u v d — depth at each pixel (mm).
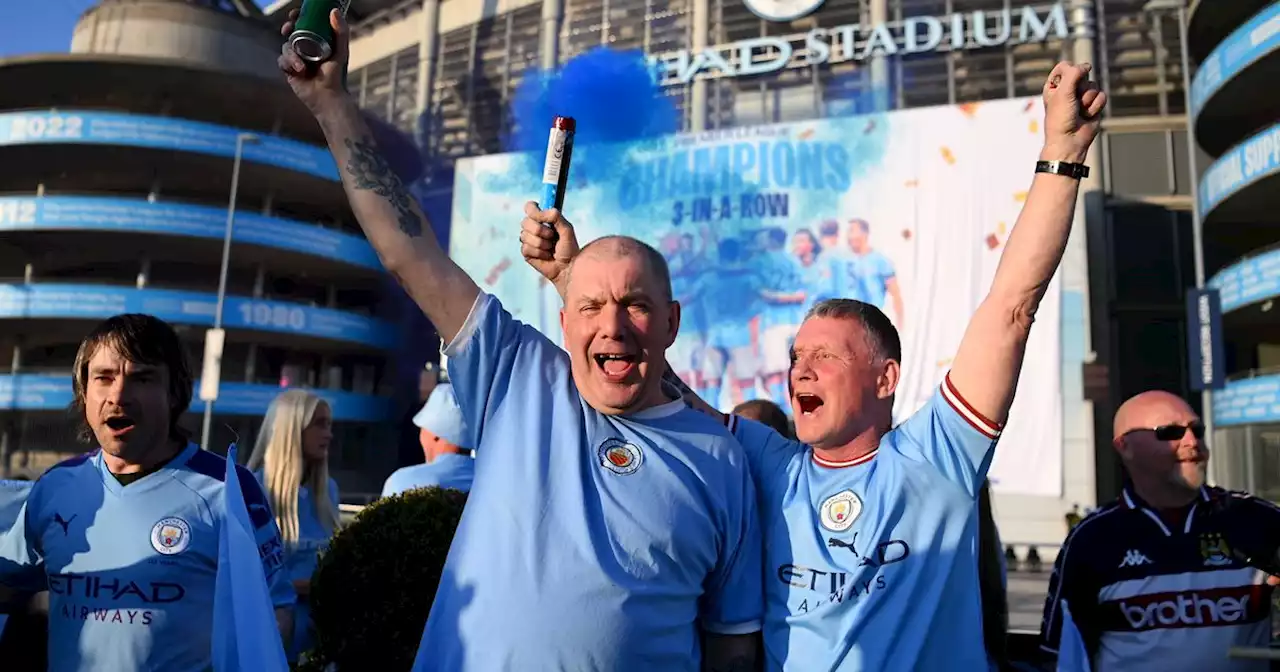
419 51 29797
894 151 19156
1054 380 17141
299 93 2027
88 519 2279
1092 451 17219
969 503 1790
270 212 28047
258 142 23641
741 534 1896
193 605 2270
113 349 2250
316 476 3914
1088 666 2789
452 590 1762
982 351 1794
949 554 1766
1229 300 17281
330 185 28344
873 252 18859
